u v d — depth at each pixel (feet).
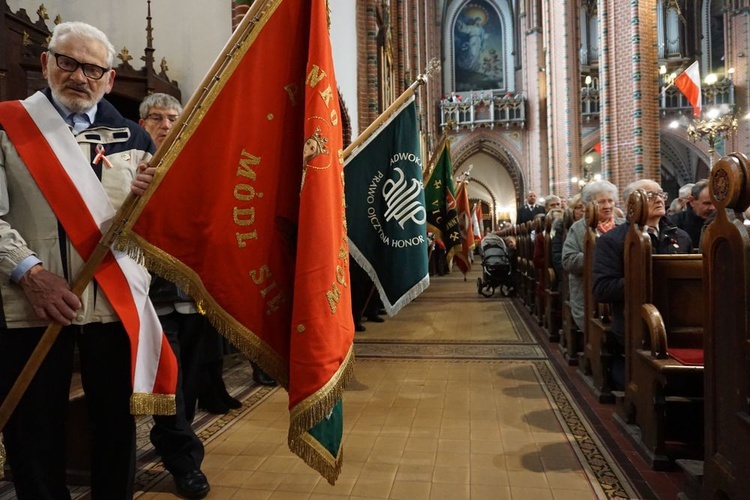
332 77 6.82
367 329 24.86
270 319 6.73
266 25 6.90
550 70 77.77
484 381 15.88
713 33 97.25
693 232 18.15
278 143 6.89
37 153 6.33
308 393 6.07
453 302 34.40
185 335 10.74
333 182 6.59
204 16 19.67
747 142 86.02
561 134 75.31
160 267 6.39
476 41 107.96
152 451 11.00
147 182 6.33
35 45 15.17
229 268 6.58
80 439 9.50
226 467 10.09
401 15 47.34
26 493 6.27
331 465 6.49
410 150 14.20
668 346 10.84
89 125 6.86
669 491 8.93
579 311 16.74
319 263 6.25
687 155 103.91
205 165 6.59
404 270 13.82
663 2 98.07
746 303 6.63
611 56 46.73
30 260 5.97
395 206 13.97
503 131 98.58
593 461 10.16
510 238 44.65
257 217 6.75
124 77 17.31
